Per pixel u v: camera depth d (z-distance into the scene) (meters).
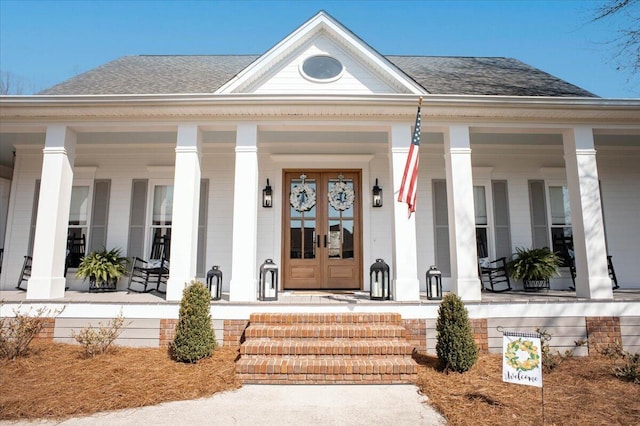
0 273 7.73
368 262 7.64
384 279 5.76
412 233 5.77
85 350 4.90
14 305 5.36
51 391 3.72
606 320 5.46
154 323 5.32
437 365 4.66
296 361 4.27
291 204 7.93
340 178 8.02
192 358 4.56
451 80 7.92
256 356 4.47
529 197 8.03
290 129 6.27
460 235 5.77
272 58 6.74
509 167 8.11
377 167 7.95
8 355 4.57
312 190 7.98
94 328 5.30
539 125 6.13
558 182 8.10
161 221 7.96
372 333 4.82
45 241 5.77
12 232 7.80
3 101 5.76
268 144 7.95
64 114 5.99
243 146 5.98
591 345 5.38
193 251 5.80
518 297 6.10
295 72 6.95
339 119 6.11
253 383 4.12
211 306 5.31
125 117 6.07
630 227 7.97
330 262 7.78
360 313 5.27
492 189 8.03
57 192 5.89
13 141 7.72
